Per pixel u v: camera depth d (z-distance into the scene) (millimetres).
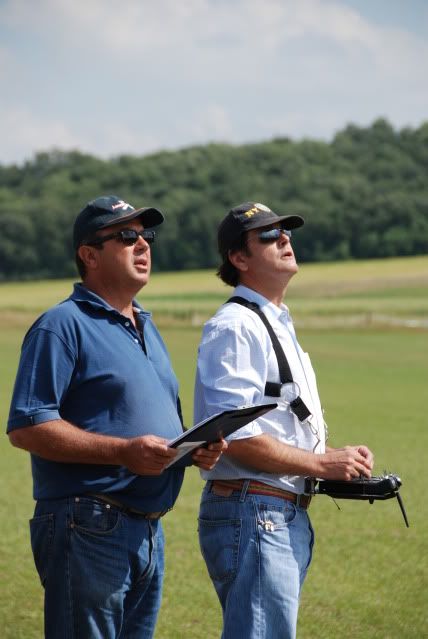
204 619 17312
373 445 39000
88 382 11016
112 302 11664
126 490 10938
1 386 63344
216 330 11906
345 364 85438
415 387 64938
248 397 11617
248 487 11680
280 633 11531
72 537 10789
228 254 12641
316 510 26797
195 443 10422
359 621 17266
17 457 35719
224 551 11703
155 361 11828
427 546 22656
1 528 24328
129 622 11711
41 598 18547
